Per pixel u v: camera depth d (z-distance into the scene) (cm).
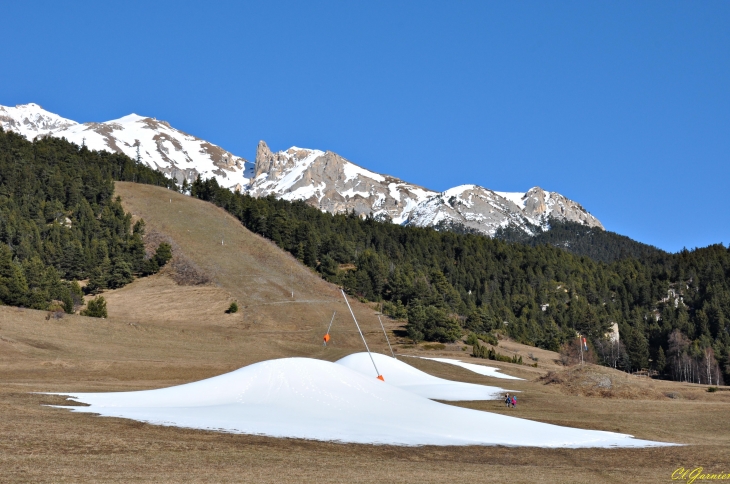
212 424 3462
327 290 15250
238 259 16225
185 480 2145
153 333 9644
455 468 2759
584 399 5988
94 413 3647
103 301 10800
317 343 11275
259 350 9650
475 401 5759
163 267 15188
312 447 3047
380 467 2667
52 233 15050
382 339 11938
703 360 14762
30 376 6178
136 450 2625
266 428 3459
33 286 11644
